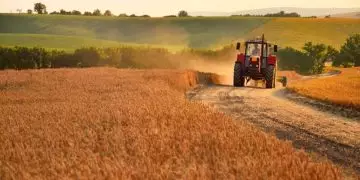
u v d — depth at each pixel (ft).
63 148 54.39
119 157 49.60
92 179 41.34
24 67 574.56
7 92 147.33
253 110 134.72
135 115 80.23
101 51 610.24
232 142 56.34
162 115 79.10
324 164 45.60
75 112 87.51
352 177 60.85
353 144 84.69
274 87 242.17
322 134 95.25
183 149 52.75
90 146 55.83
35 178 42.52
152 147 53.52
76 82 181.88
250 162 45.62
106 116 80.23
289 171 43.45
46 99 123.75
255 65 233.76
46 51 588.91
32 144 56.54
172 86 190.90
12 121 77.36
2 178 43.39
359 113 128.77
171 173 42.80
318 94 179.22
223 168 44.16
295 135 94.07
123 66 620.08
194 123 71.20
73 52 624.18
